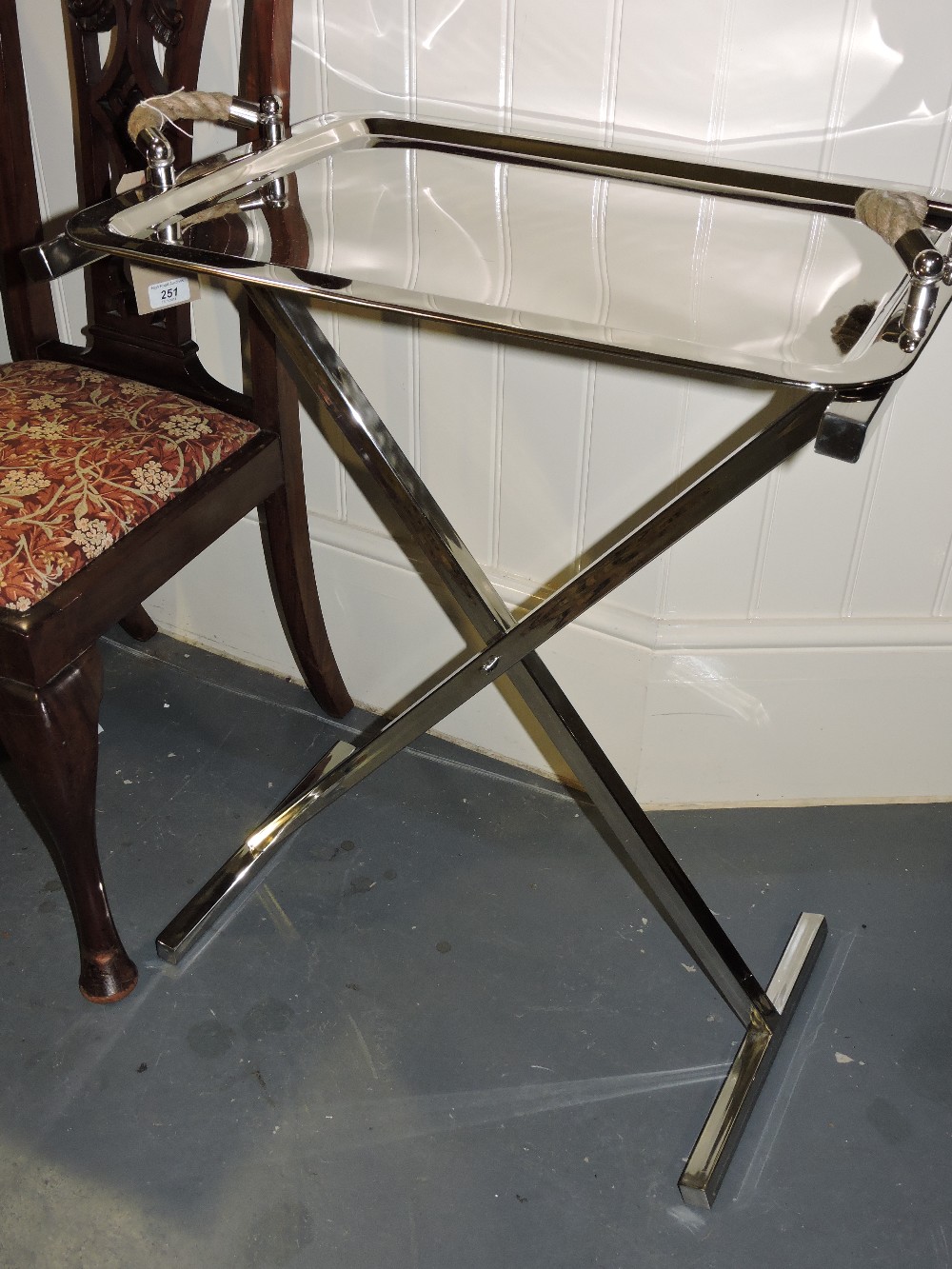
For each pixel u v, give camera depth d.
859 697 1.42
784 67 1.04
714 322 0.76
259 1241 1.05
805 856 1.45
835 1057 1.21
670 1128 1.14
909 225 0.83
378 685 1.64
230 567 1.64
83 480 1.12
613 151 1.05
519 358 1.27
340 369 1.06
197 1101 1.16
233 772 1.55
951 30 0.98
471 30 1.12
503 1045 1.22
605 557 0.98
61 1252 1.04
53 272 0.90
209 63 1.27
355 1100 1.17
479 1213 1.08
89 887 1.19
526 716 1.52
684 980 1.29
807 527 1.30
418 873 1.41
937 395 1.18
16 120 1.24
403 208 0.96
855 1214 1.08
